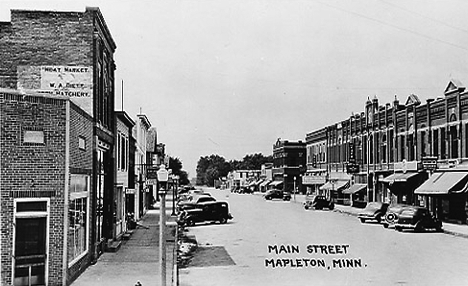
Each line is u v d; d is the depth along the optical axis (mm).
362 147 57875
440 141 40781
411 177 43500
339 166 66938
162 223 12758
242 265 20062
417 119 44625
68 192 15211
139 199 42719
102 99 22016
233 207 60469
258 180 126750
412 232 32188
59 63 19781
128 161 33000
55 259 14969
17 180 14414
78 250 17406
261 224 38094
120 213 28625
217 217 38844
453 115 38969
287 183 99000
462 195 37688
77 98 19781
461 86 38156
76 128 16406
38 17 19766
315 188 78188
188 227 36500
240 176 152750
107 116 23844
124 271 18016
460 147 37844
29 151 14594
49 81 19703
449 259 21141
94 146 19859
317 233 31328
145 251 23172
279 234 30828
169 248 24141
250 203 70500
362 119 58000
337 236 29656
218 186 187625
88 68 19875
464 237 29672
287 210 54969
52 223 14930
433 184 38406
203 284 16375
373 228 34656
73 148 15961
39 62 19719
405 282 16453
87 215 18875
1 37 19609
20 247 14391
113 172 24797
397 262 20422
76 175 16844
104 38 22328
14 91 14383
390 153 50594
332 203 55844
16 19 19672
